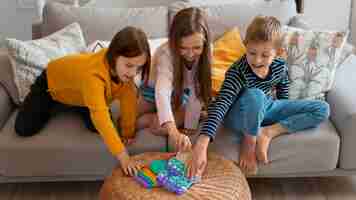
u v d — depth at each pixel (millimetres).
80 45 2406
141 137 2066
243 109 1996
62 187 2309
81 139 2047
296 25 2541
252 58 1939
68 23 2510
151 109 2203
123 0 3309
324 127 2104
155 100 2059
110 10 2564
